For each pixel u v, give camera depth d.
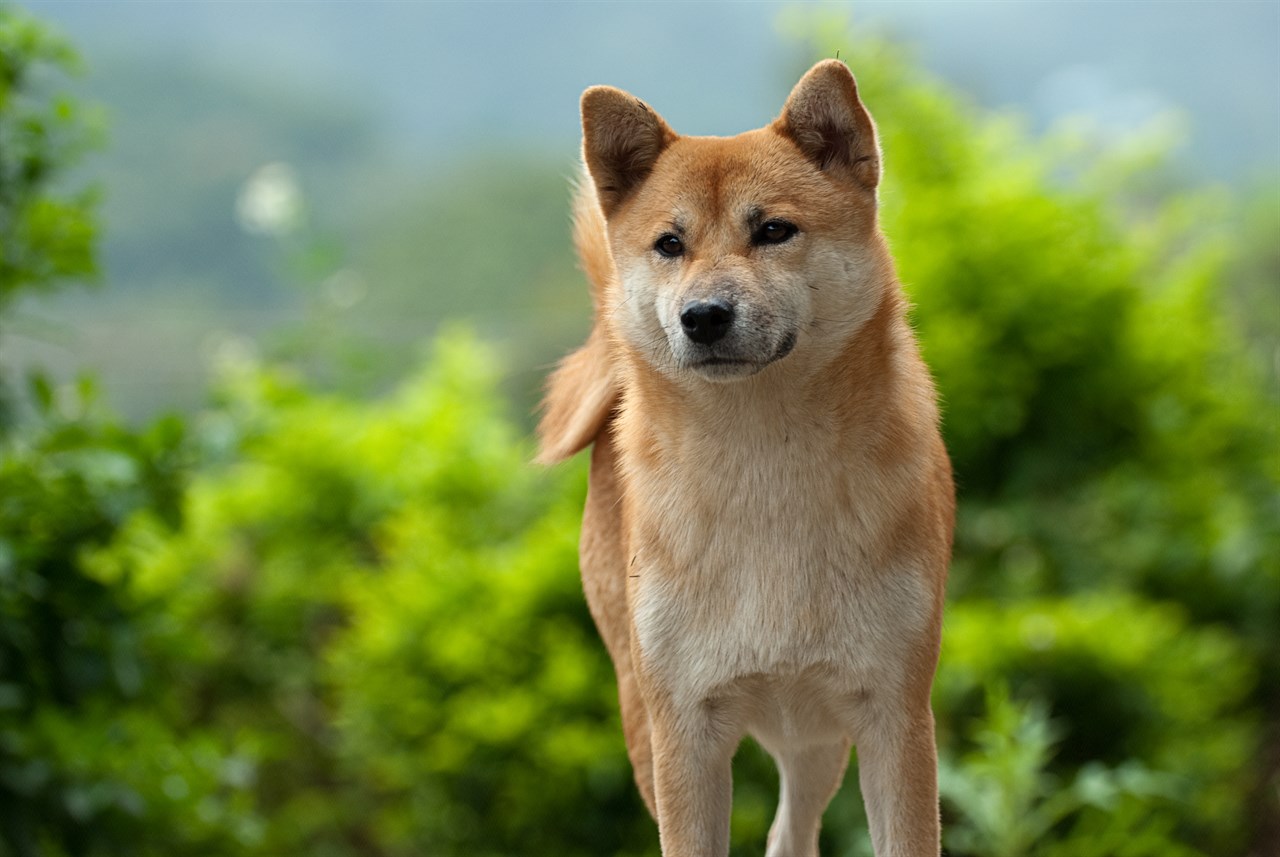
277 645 12.18
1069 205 12.10
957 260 11.49
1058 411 11.72
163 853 9.05
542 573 10.45
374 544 12.47
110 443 8.07
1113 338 11.76
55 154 8.30
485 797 10.40
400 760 10.60
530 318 20.62
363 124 45.19
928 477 5.45
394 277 29.30
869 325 5.48
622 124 5.93
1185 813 9.97
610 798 10.05
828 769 6.08
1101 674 9.92
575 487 11.49
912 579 5.31
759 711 5.58
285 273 15.86
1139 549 11.73
